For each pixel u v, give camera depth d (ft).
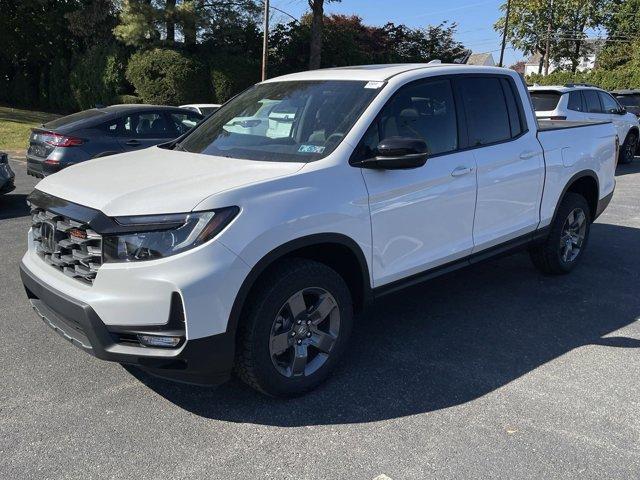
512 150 15.57
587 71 163.02
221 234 9.79
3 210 27.43
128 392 11.61
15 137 56.03
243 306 10.48
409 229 12.85
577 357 13.33
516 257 21.20
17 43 93.50
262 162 11.91
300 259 11.20
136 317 9.70
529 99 16.79
